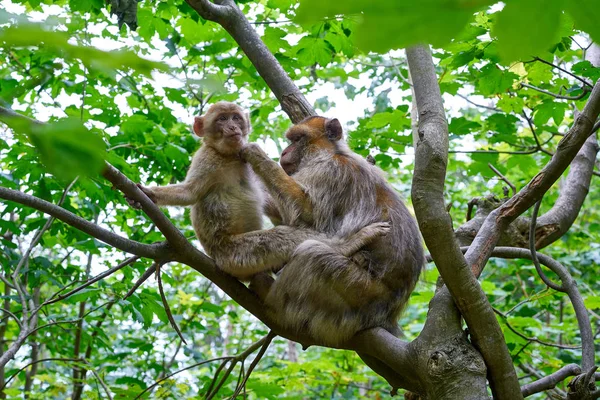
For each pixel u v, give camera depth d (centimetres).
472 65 762
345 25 691
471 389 405
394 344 481
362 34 94
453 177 1515
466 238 664
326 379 1102
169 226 499
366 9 93
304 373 1080
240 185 628
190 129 990
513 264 1125
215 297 1487
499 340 427
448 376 412
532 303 975
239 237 583
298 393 1216
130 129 825
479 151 785
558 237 715
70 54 105
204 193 609
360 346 524
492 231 490
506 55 99
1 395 865
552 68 695
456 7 92
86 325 1017
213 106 647
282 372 1000
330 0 93
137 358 1245
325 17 95
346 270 534
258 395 769
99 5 734
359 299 533
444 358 417
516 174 1319
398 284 552
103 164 122
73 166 115
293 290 542
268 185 596
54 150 114
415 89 497
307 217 589
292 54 818
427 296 788
